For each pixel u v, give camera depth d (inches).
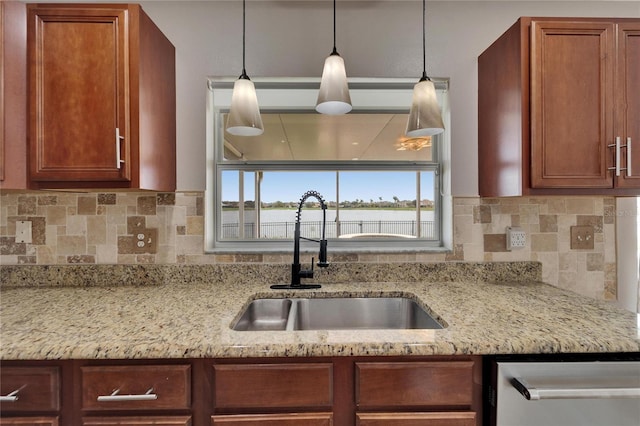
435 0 61.2
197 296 49.9
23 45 44.6
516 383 31.9
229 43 60.6
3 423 32.1
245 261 60.2
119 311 42.1
